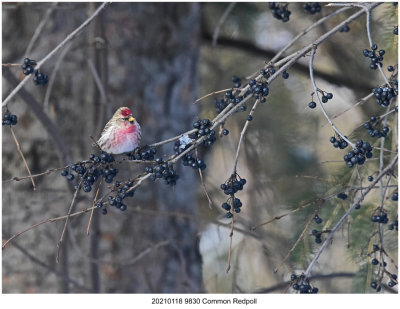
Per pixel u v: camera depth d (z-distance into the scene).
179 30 10.35
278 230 11.00
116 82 9.70
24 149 9.87
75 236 9.76
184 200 10.45
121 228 9.82
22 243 9.84
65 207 9.79
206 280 11.48
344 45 11.95
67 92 9.67
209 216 11.40
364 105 11.47
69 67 9.70
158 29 10.10
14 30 9.84
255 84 6.49
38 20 9.82
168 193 10.24
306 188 9.71
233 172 6.29
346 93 12.09
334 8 10.62
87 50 9.70
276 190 11.34
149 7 10.05
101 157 6.72
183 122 10.31
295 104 12.51
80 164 6.76
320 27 11.70
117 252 9.77
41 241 9.82
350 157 6.25
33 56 9.67
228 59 12.98
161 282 10.04
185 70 10.39
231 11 11.99
